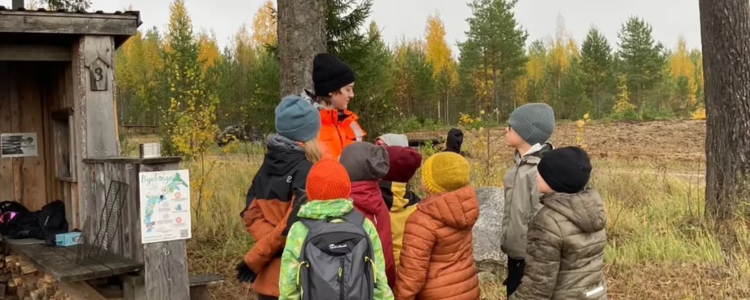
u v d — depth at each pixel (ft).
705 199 25.80
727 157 24.82
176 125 32.55
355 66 44.09
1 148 21.42
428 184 11.36
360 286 9.42
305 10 24.44
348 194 10.04
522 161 12.59
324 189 9.77
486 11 149.59
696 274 19.80
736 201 24.44
